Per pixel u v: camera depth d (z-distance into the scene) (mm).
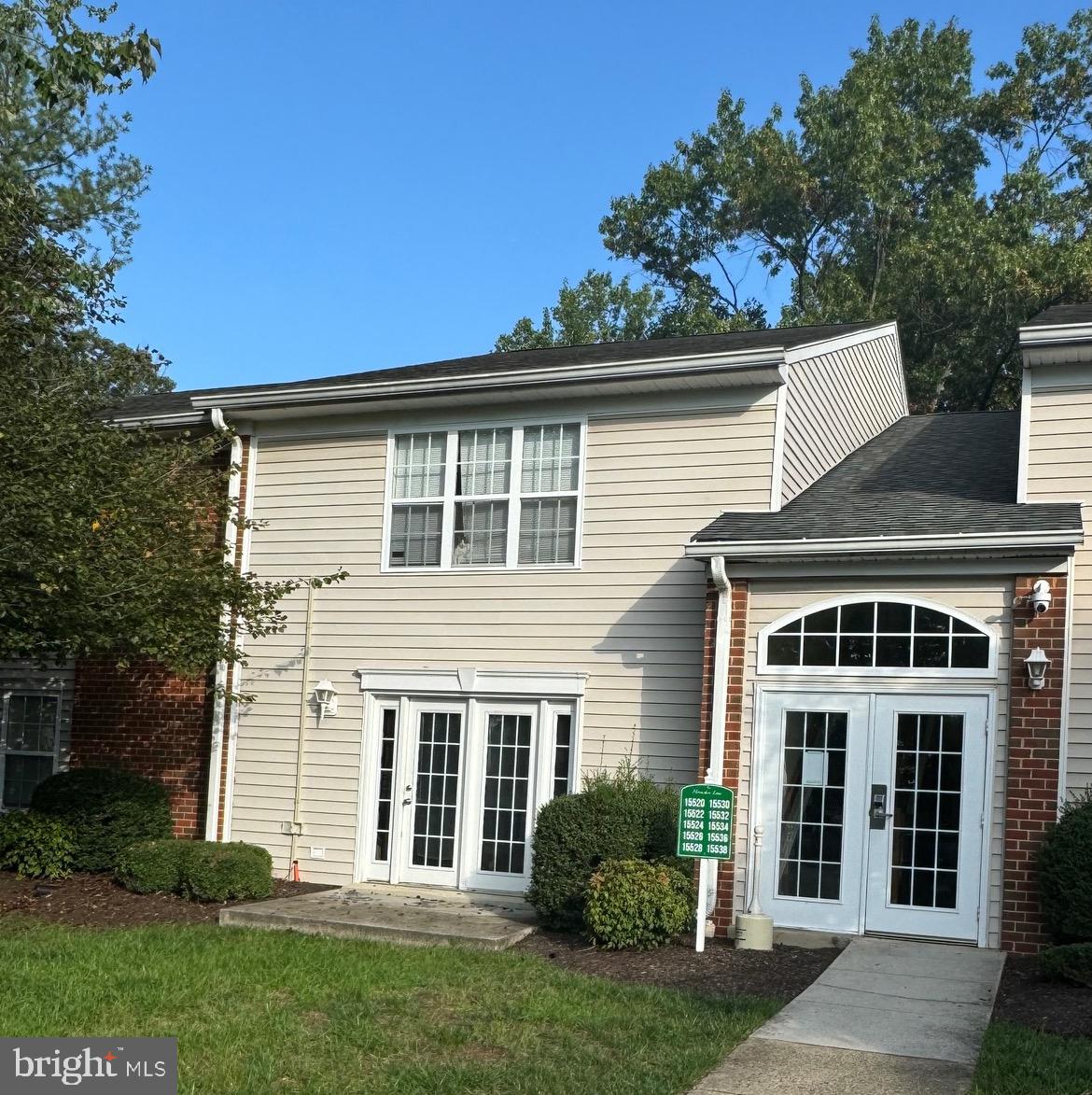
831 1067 7664
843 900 11578
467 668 14477
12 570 11836
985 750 11227
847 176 35344
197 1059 7652
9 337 13047
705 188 38469
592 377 13898
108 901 13578
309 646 15492
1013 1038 8227
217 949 10812
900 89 37062
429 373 15258
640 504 13891
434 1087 7168
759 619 12250
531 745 14086
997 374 30969
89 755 16812
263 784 15492
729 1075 7512
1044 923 10648
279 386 15703
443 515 14977
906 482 13734
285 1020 8484
